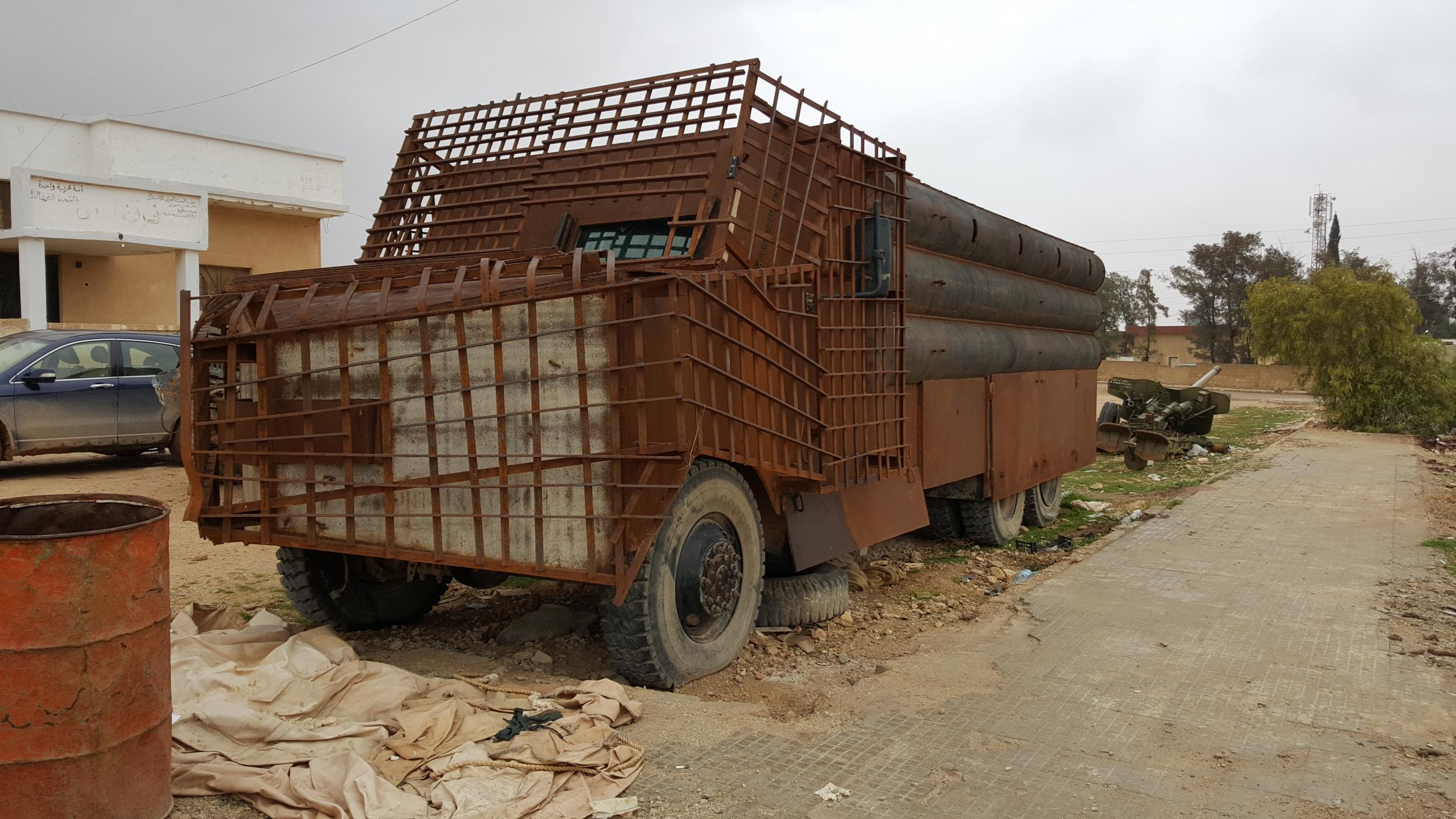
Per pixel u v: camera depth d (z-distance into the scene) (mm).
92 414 11586
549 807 3301
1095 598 6699
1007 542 9648
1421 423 22703
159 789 3193
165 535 3236
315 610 5500
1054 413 10578
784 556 5980
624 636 4598
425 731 3834
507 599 6863
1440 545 8688
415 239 6457
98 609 2949
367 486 4719
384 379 4664
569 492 4395
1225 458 17250
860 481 6383
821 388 5875
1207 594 6820
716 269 4883
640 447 4270
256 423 4969
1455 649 5523
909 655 5523
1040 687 4871
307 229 24266
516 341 4418
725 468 5059
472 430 4516
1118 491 13680
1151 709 4559
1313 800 3615
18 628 2854
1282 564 7824
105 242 18641
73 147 21094
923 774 3797
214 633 4727
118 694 3012
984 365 8625
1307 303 26078
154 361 12359
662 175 5633
